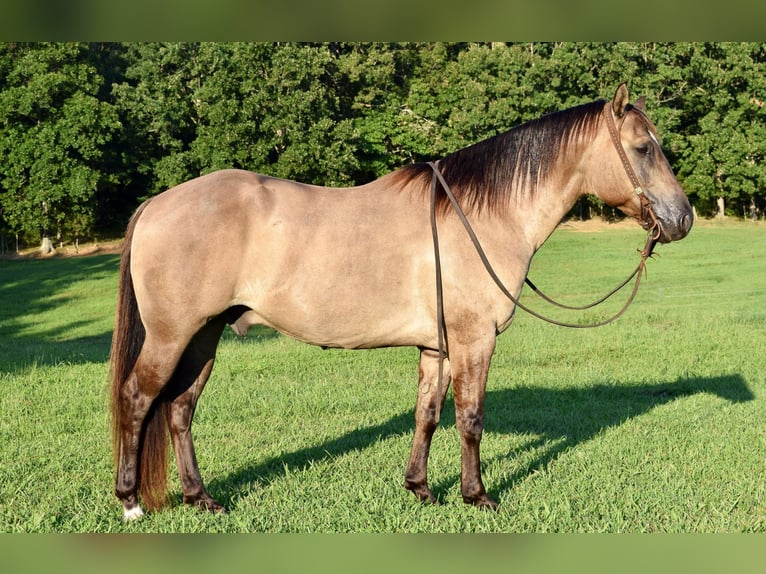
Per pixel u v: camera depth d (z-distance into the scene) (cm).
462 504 495
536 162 493
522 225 491
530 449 636
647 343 1181
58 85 3734
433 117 4409
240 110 3847
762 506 500
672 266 3125
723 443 640
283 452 618
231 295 457
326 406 786
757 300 2069
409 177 487
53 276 3250
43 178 3706
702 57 4112
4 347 1295
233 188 458
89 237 4238
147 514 470
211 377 928
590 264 3253
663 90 4325
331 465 579
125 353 466
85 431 684
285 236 454
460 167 492
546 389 879
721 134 4206
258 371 980
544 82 4200
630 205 493
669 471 563
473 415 477
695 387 884
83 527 450
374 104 4375
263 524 458
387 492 512
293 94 3825
